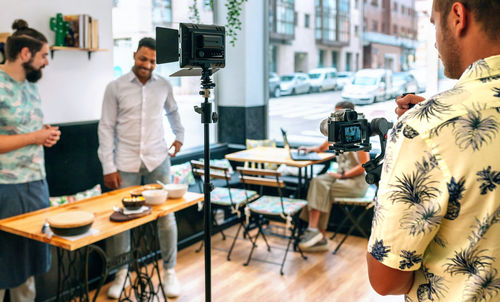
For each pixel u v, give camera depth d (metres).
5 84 2.61
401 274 0.83
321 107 5.59
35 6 3.50
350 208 4.78
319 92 5.60
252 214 4.61
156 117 3.48
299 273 3.90
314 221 4.31
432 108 0.79
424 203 0.79
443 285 0.82
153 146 3.47
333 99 5.53
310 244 4.24
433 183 0.78
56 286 3.31
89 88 3.94
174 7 4.91
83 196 3.62
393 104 5.26
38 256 2.84
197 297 3.47
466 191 0.76
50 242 2.26
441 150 0.77
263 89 5.92
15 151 2.68
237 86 5.64
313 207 4.26
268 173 3.91
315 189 4.28
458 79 0.86
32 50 2.63
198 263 4.09
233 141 5.76
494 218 0.76
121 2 4.29
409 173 0.79
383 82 5.30
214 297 3.47
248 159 4.43
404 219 0.80
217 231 4.81
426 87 5.08
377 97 5.33
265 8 5.76
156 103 3.47
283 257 4.24
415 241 0.79
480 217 0.76
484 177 0.75
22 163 2.72
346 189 4.23
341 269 3.97
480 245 0.77
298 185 4.70
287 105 5.79
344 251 4.37
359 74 5.38
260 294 3.52
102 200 2.92
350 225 4.80
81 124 3.85
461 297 0.80
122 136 3.43
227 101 5.75
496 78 0.77
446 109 0.78
